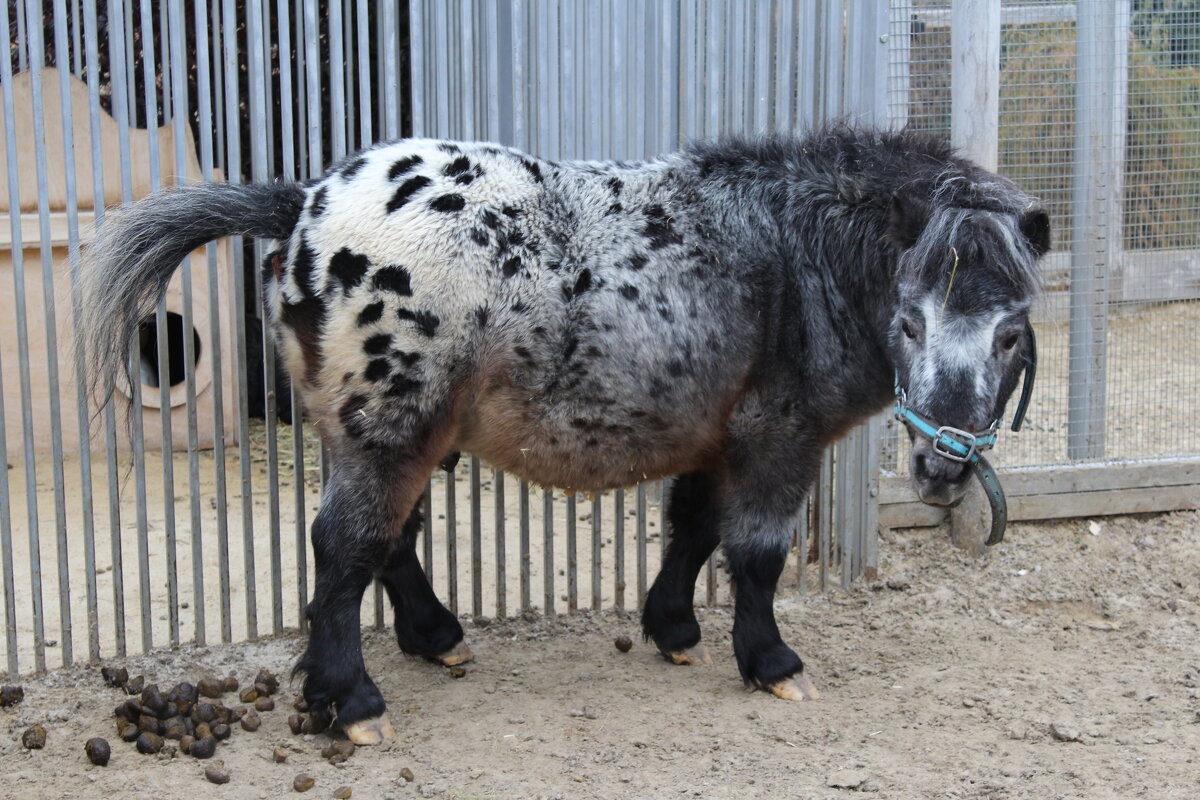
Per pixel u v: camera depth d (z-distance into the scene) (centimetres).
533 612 495
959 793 333
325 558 366
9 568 407
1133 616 495
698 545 441
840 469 515
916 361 359
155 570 523
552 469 397
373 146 386
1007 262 350
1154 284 807
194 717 373
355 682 370
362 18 440
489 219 365
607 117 484
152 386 695
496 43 470
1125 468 562
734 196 401
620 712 395
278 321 376
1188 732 376
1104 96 580
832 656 452
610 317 375
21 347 408
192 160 613
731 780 341
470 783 340
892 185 393
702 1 479
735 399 398
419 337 356
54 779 340
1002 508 367
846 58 502
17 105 591
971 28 528
